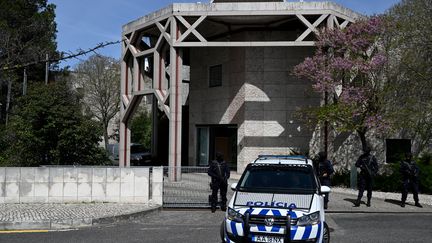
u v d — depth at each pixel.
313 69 19.69
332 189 19.00
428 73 20.56
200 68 27.42
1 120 38.84
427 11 20.22
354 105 19.14
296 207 7.76
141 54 24.70
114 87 46.56
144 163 33.62
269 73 24.25
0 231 10.27
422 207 14.51
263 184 8.84
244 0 24.56
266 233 7.42
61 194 13.68
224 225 8.04
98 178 13.88
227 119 25.45
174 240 9.34
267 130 24.12
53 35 38.22
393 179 18.38
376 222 11.92
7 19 38.62
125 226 11.11
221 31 25.98
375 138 22.73
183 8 22.30
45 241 9.16
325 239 8.42
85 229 10.62
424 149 21.75
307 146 23.62
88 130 21.88
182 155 29.80
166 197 14.20
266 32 24.72
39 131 20.80
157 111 32.44
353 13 22.94
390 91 19.86
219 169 13.46
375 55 19.39
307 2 21.62
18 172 13.51
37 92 21.56
